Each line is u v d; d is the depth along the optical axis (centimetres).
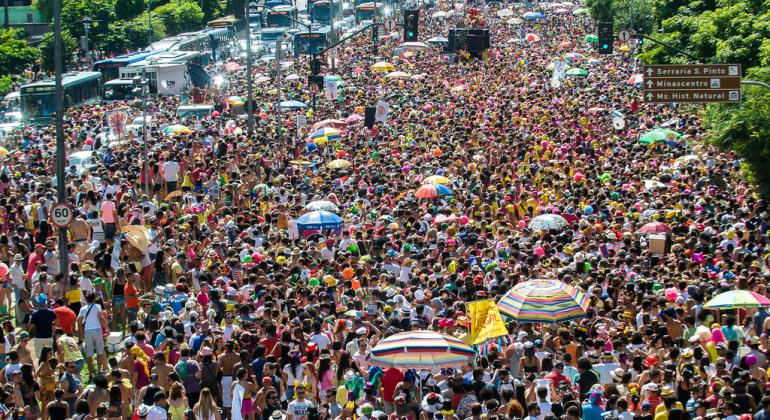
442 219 3653
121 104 7606
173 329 2431
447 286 2822
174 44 9812
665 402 1958
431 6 17200
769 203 4094
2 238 3294
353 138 5712
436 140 5572
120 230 3434
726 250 3216
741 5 5775
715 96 3666
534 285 2398
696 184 4234
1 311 3081
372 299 2714
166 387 2267
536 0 16800
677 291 2684
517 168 4850
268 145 5497
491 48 10975
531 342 2288
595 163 4825
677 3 7544
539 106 6900
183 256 3253
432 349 2062
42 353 2344
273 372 2223
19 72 10200
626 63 9581
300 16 15862
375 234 3516
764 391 2106
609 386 1973
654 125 5803
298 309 2548
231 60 11019
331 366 2306
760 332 2528
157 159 4834
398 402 2127
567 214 3675
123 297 2962
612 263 3020
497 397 2066
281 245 3353
